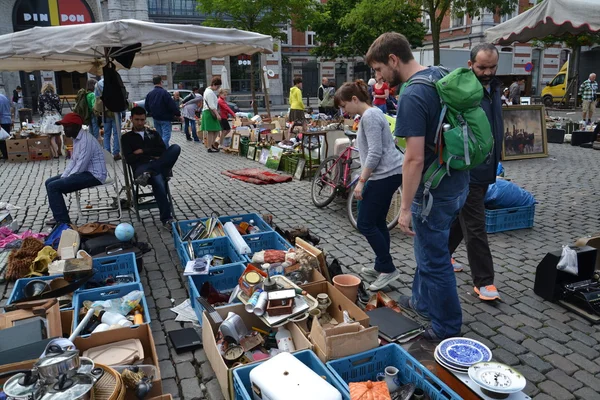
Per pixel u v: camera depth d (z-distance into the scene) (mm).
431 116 2639
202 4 18984
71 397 1950
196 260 3986
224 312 3217
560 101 24875
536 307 3799
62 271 3881
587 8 5344
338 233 5625
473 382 2391
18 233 5773
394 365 2748
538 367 3045
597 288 3787
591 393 2797
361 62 36562
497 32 6332
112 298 3621
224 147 12227
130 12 26250
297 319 3098
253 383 2352
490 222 5453
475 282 3930
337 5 27547
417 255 3029
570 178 8398
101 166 5582
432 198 2764
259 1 18328
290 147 9859
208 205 6961
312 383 2260
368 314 3307
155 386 2527
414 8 17172
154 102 9672
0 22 24000
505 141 10156
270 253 3916
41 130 11672
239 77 31703
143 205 5984
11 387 2057
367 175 3674
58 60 6359
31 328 2803
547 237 5375
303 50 36625
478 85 2551
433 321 3092
